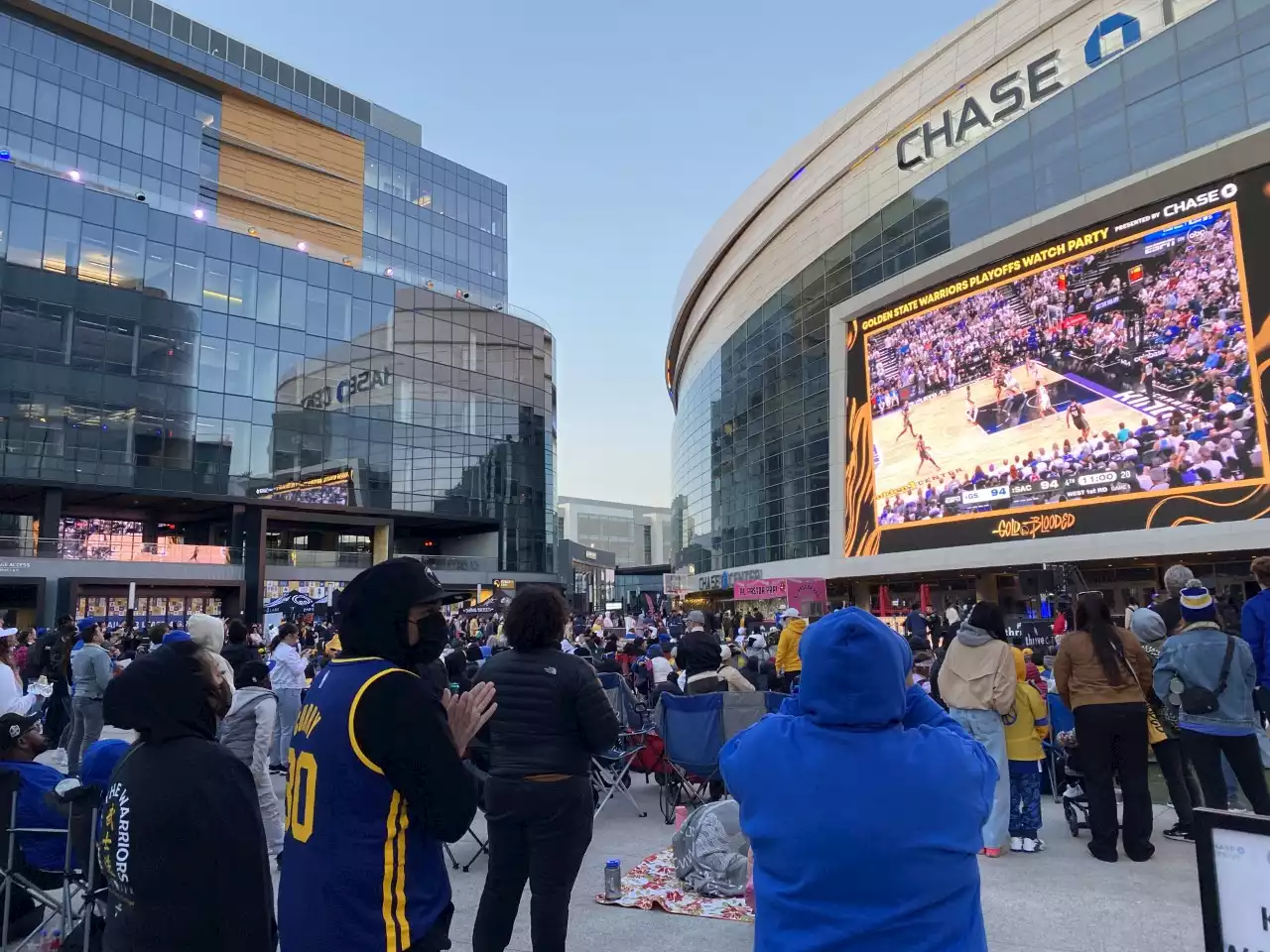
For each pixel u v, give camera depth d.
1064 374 28.61
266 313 41.47
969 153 33.72
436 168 68.94
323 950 2.01
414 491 46.81
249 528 40.06
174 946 2.12
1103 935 4.20
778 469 45.78
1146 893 4.79
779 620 16.59
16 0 46.97
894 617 35.53
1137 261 26.81
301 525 46.09
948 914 1.74
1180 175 25.53
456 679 8.53
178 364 37.84
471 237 70.69
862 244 39.72
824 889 1.75
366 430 45.00
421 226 67.00
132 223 37.09
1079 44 29.78
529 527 52.75
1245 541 22.88
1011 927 4.34
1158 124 26.70
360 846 2.07
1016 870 5.34
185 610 36.91
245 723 5.50
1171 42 26.69
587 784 3.71
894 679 1.87
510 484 51.88
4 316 32.94
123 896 2.20
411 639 2.35
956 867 1.77
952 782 1.79
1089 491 27.20
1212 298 24.72
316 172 60.66
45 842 4.45
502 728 3.65
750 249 50.88
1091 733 5.53
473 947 3.60
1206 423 24.36
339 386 44.06
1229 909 2.12
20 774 4.38
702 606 58.50
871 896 1.73
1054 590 20.53
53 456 33.75
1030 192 30.83
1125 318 26.91
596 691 3.64
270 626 23.22
